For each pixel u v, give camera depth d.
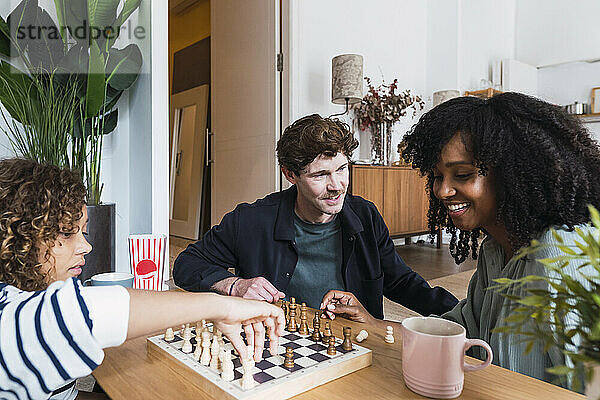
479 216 0.79
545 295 0.38
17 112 2.17
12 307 0.47
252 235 1.26
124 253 2.95
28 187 0.63
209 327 0.85
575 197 0.71
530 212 0.73
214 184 4.37
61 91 2.28
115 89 2.56
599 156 0.76
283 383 0.60
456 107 0.78
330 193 1.11
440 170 0.78
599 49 5.66
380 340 0.83
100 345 0.49
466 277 3.45
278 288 1.26
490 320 0.80
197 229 4.80
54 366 0.46
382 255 1.31
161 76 2.79
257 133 3.84
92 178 2.40
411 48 5.17
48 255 0.66
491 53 6.11
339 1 4.17
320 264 1.27
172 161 5.36
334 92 3.74
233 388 0.59
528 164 0.71
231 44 4.08
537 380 0.65
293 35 3.71
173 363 0.71
